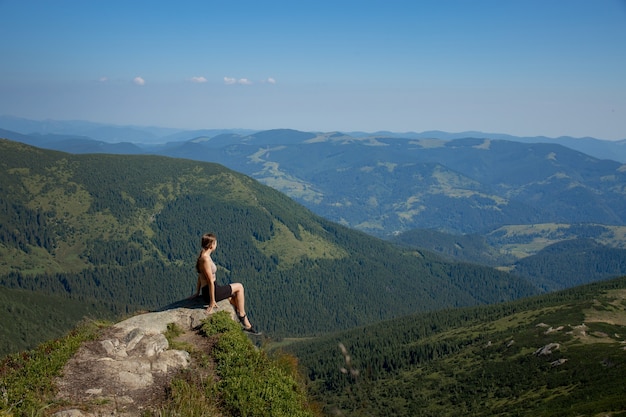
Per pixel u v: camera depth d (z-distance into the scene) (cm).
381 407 12950
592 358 11669
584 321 15488
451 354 16900
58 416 1001
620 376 9706
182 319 1653
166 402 1136
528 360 13425
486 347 15975
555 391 10500
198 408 1105
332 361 16338
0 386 1097
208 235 1706
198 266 1688
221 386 1255
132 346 1405
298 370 1648
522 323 17812
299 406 1312
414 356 17550
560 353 12731
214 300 1683
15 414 994
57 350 1316
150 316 1633
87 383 1179
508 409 10525
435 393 13425
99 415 1044
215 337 1542
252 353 1494
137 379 1228
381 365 17438
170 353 1379
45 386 1123
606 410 7181
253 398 1221
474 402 12075
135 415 1073
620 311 16662
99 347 1375
